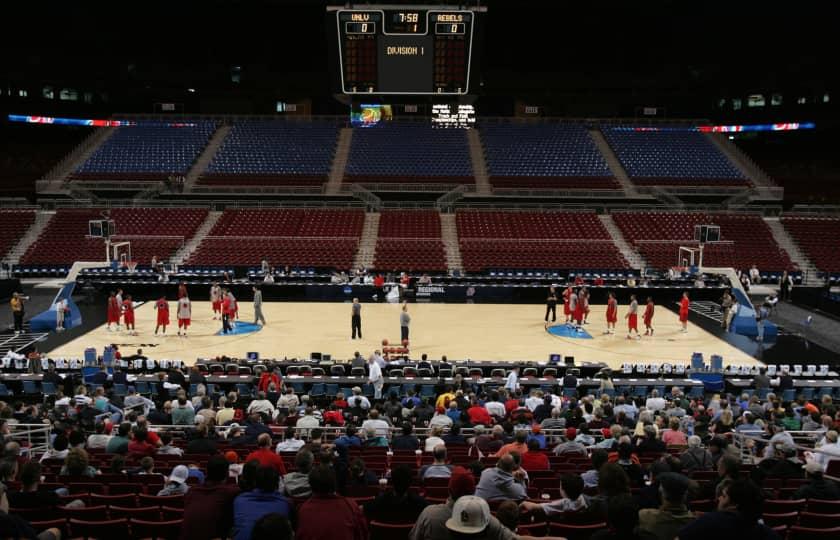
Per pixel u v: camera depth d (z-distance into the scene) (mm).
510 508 5422
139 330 29641
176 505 8648
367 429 13391
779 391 21109
